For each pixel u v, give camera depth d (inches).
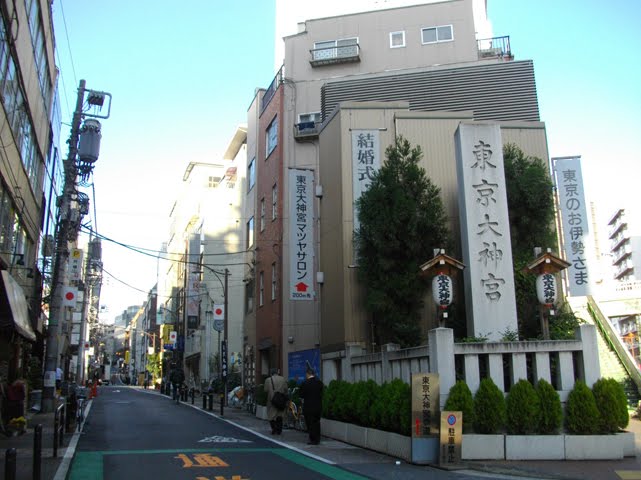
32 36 732.0
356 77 956.0
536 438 422.6
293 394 692.7
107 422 765.9
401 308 652.7
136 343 4618.6
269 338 1048.8
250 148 1339.8
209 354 1866.4
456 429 410.0
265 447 518.0
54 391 849.5
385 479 361.4
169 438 581.9
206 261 1973.4
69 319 1603.1
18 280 788.6
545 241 637.3
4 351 756.0
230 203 2006.6
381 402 480.7
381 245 639.1
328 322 768.3
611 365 805.9
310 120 1076.5
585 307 895.7
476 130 577.3
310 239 863.7
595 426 426.0
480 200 560.7
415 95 915.4
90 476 366.6
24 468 384.2
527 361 466.0
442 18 1088.2
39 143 881.5
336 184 775.1
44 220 1030.4
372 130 768.9
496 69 904.9
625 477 358.6
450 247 653.9
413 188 660.7
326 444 543.8
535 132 768.3
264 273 1119.0
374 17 1109.1
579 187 734.5
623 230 4069.9
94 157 873.5
